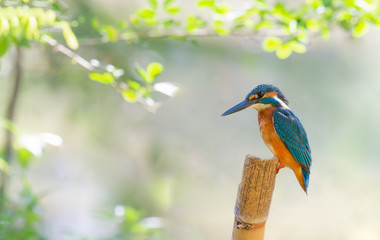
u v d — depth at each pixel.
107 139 12.90
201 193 14.90
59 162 15.34
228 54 13.77
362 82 15.84
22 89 10.69
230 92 14.80
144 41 8.85
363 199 15.70
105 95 11.38
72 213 15.56
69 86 10.79
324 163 16.17
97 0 9.84
